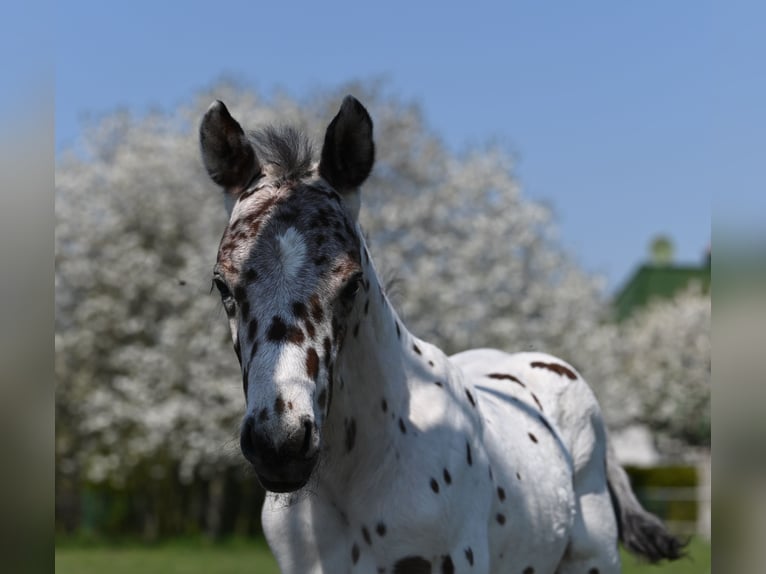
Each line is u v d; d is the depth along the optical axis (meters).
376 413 2.86
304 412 2.37
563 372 4.23
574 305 18.95
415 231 17.67
